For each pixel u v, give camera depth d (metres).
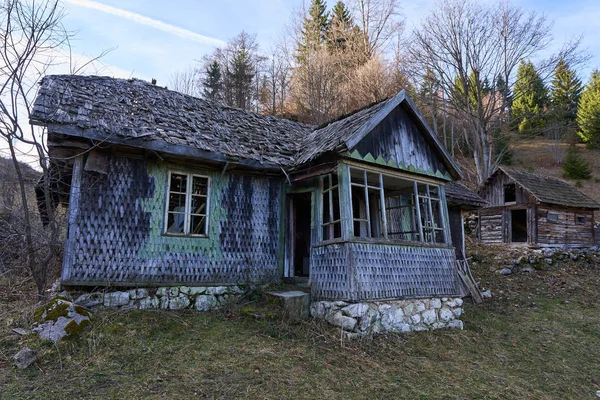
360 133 8.01
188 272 8.12
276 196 9.68
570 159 37.75
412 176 9.41
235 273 8.72
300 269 11.93
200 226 8.68
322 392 5.05
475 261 16.67
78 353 5.39
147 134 7.29
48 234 7.82
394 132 9.11
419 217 9.22
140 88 9.95
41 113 6.62
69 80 8.49
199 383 4.90
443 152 9.77
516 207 19.98
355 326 7.16
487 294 11.88
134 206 7.76
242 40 44.34
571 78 48.34
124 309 7.07
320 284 8.05
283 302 7.84
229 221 8.88
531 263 15.89
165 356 5.59
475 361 6.96
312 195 9.11
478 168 26.97
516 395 5.75
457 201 12.38
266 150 9.24
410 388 5.51
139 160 7.98
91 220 7.27
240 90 39.91
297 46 40.75
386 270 7.96
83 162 7.42
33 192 10.13
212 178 8.82
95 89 8.62
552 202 19.17
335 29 37.88
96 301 7.06
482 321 9.59
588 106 44.69
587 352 8.13
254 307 7.97
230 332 6.81
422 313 8.42
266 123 11.29
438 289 8.89
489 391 5.73
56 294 6.96
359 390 5.25
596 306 11.65
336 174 8.95
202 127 8.97
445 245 9.39
